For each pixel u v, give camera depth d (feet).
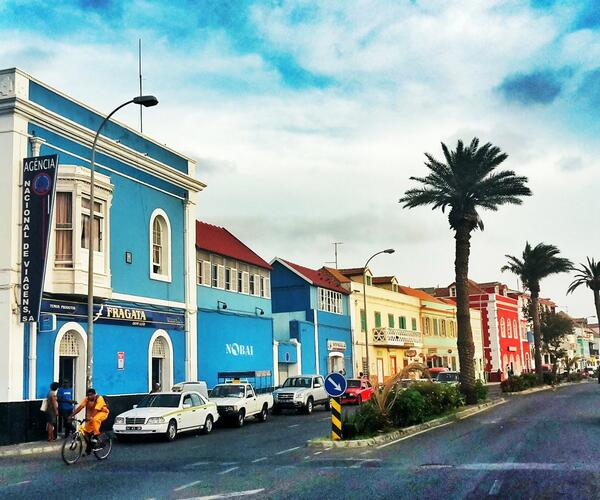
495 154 120.47
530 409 101.09
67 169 76.33
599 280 233.76
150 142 96.94
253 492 35.88
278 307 155.12
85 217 78.54
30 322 70.23
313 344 151.12
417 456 49.67
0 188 70.59
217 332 112.78
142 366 89.61
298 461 48.65
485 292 272.92
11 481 41.68
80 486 39.11
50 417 65.98
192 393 73.77
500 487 35.91
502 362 268.41
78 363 78.13
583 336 466.70
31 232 69.67
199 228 121.39
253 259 129.39
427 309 222.69
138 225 91.71
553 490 34.76
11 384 67.62
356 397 124.26
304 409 107.24
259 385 124.16
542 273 192.95
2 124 71.41
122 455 55.26
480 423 78.18
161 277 95.96
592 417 82.38
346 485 37.47
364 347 176.65
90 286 69.87
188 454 55.01
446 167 122.01
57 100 78.02
